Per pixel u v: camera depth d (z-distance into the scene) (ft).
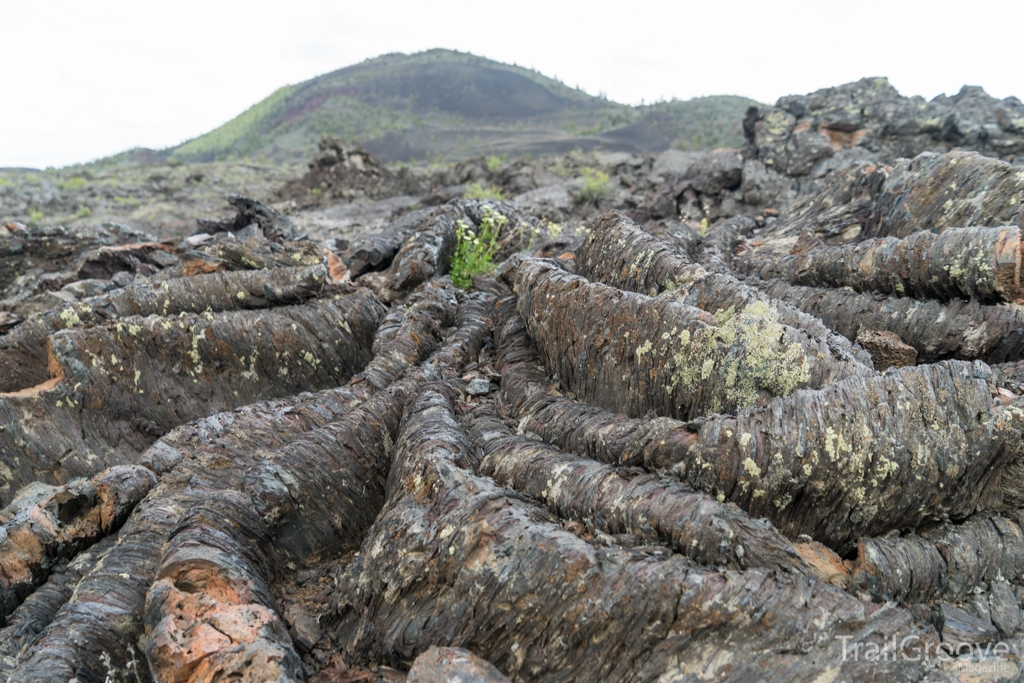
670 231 21.74
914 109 59.52
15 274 31.99
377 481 12.53
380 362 15.65
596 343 12.36
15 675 8.61
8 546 10.82
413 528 9.37
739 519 8.36
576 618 7.82
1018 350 12.41
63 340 14.90
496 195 82.17
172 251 29.35
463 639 8.56
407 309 17.67
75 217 104.22
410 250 21.47
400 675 9.08
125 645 9.49
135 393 15.52
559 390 13.79
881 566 8.13
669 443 9.37
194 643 8.00
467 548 8.71
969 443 8.74
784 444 8.70
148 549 10.62
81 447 14.76
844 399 8.93
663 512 8.56
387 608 9.25
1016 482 9.45
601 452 10.40
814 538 8.96
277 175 154.92
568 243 23.63
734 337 10.46
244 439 13.44
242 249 20.24
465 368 15.61
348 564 10.98
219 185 135.74
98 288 25.03
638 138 631.97
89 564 11.33
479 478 9.78
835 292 15.71
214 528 9.92
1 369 16.10
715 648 7.40
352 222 87.35
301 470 11.53
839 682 7.07
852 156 58.54
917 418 8.76
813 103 63.82
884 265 14.73
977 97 59.67
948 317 13.30
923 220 18.37
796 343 10.15
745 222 26.43
